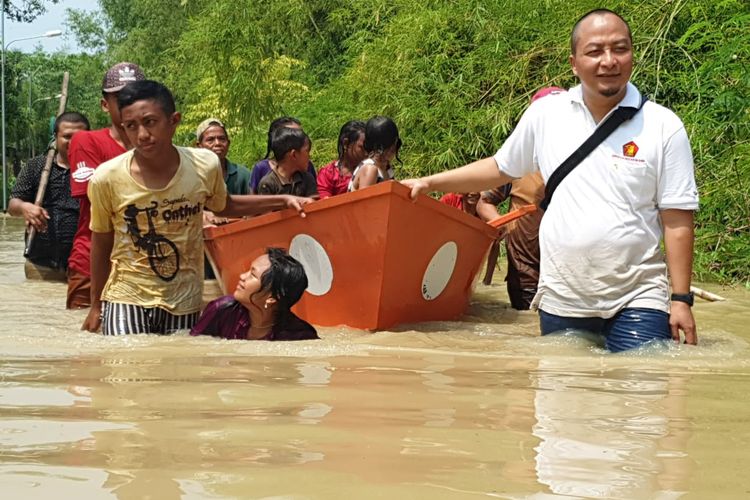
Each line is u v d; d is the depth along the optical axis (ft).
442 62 38.32
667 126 13.98
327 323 16.81
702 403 8.75
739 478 6.00
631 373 10.85
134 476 5.83
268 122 54.34
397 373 10.44
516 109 35.65
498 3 37.83
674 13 30.42
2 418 7.59
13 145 155.94
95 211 15.30
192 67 73.41
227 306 14.48
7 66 139.74
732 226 26.37
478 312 19.39
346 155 21.26
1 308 19.45
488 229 17.54
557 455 6.52
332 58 65.31
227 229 17.51
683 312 13.84
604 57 13.75
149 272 15.34
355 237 16.08
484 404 8.47
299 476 5.86
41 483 5.66
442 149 36.96
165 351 12.48
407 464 6.19
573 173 14.29
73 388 9.15
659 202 14.11
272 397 8.70
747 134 26.91
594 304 14.19
